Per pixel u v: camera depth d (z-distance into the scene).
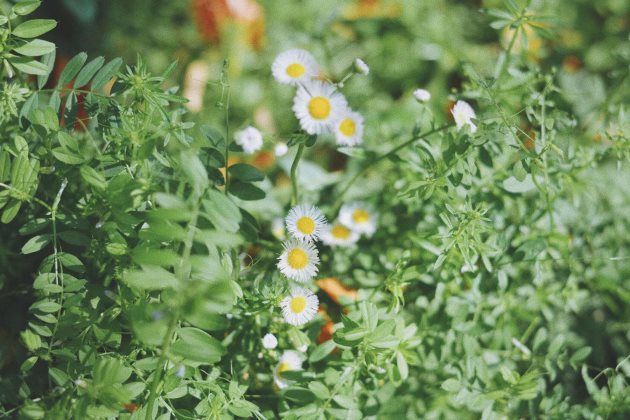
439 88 0.56
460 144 0.34
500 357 0.38
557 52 0.55
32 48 0.33
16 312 0.37
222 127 0.52
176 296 0.27
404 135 0.45
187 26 0.58
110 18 0.58
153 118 0.33
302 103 0.34
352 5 0.59
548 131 0.38
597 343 0.42
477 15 0.59
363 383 0.35
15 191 0.31
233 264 0.34
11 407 0.34
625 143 0.38
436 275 0.38
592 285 0.42
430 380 0.38
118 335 0.31
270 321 0.35
